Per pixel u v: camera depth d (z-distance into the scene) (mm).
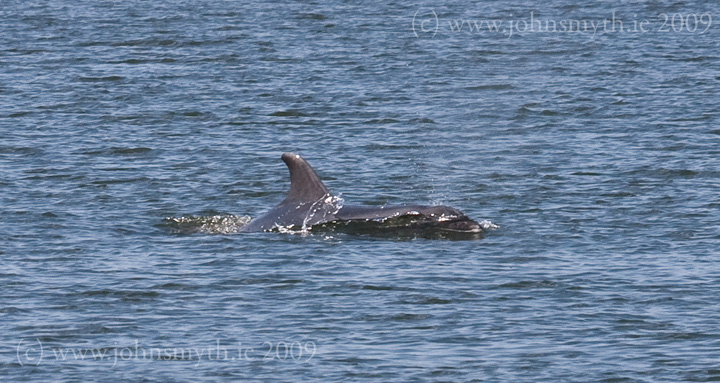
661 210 118500
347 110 179750
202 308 88312
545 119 172500
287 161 117250
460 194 128375
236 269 98438
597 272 97000
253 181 134250
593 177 134375
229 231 113188
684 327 83625
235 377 75500
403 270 98062
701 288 92188
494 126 168250
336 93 193875
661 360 77688
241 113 175500
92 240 107938
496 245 106375
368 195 129500
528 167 140875
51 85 197500
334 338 82125
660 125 164250
